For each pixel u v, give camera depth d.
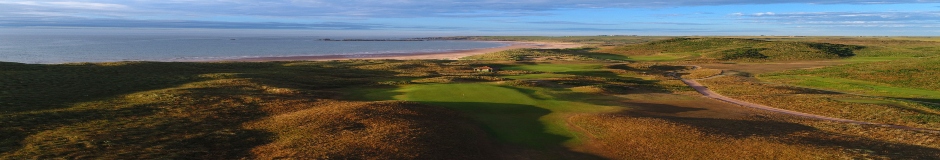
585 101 32.53
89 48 129.25
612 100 33.91
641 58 95.12
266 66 62.31
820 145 18.95
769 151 17.98
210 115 24.09
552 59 87.75
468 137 19.47
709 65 73.94
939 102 35.97
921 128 25.77
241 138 19.22
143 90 34.34
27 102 27.50
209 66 58.34
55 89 33.31
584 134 21.05
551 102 30.48
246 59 95.12
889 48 101.31
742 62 79.75
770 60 83.06
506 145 19.25
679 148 18.67
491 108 27.61
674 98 36.38
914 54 90.19
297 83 41.44
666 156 17.77
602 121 23.39
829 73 55.81
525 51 107.25
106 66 51.22
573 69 63.47
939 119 27.80
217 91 33.28
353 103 27.44
